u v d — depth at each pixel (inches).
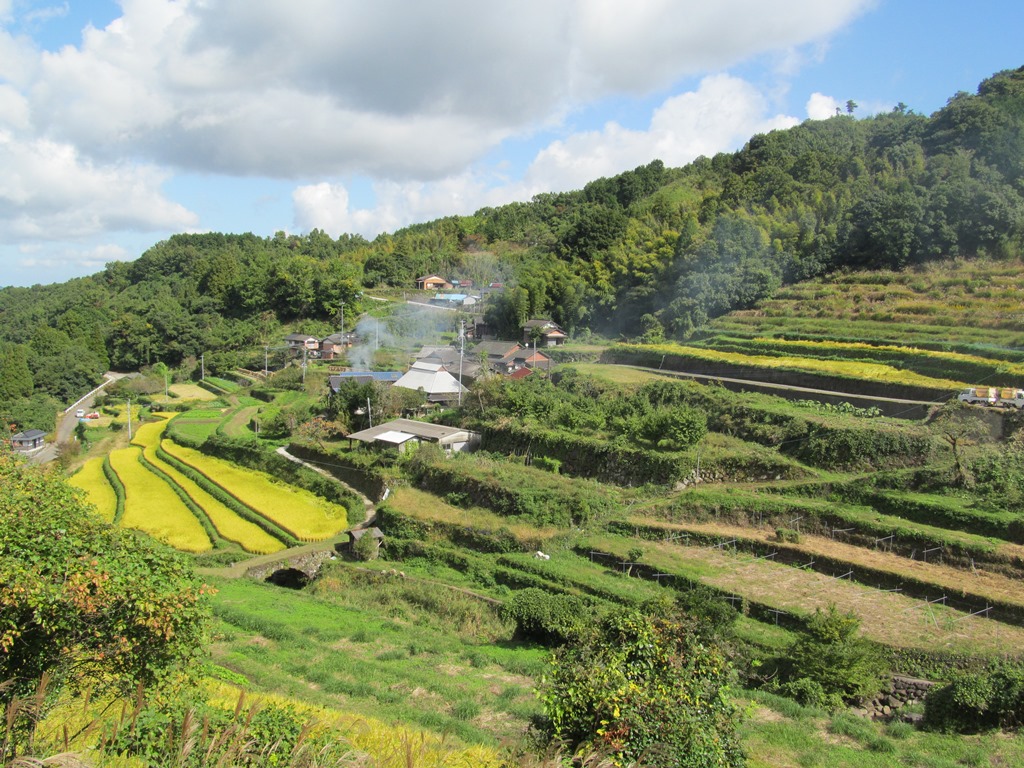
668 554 1286.9
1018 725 772.0
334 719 587.8
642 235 3491.6
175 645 521.0
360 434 2014.0
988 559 1106.7
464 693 812.6
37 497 538.6
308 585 1417.3
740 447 1614.2
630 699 491.8
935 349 1871.3
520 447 1862.7
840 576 1168.2
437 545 1473.9
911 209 2479.1
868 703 874.1
